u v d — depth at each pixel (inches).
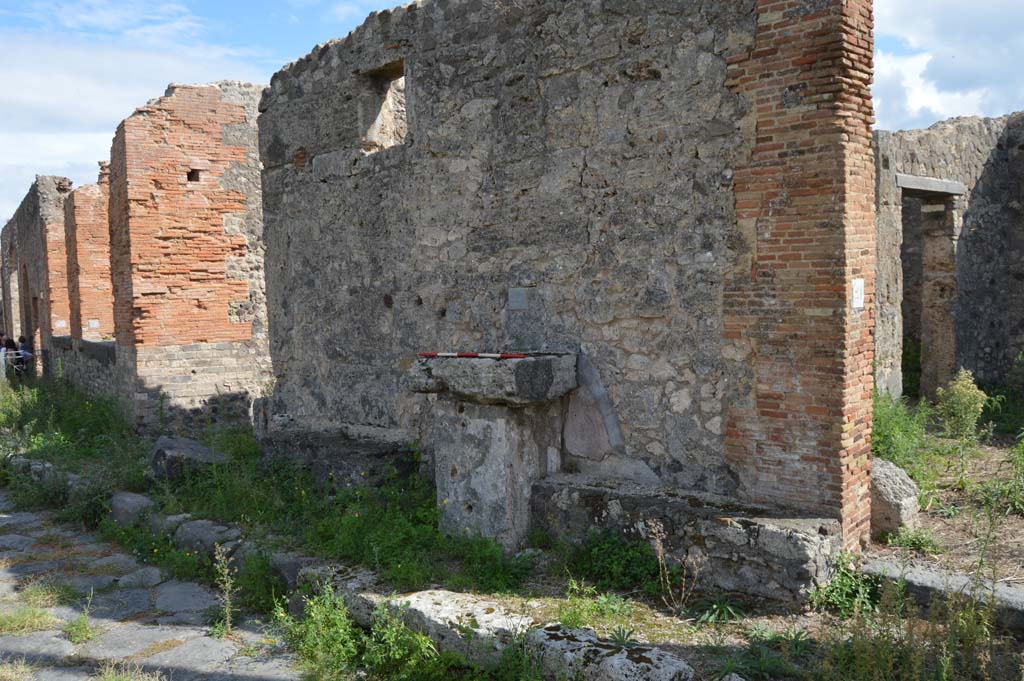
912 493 221.5
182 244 497.0
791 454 199.2
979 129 476.4
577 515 223.3
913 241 529.3
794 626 177.6
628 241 230.7
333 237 332.5
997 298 493.4
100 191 688.4
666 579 194.2
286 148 356.2
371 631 197.9
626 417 233.8
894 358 401.7
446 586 205.2
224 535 267.3
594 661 157.1
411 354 298.8
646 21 223.0
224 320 511.5
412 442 293.6
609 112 233.3
